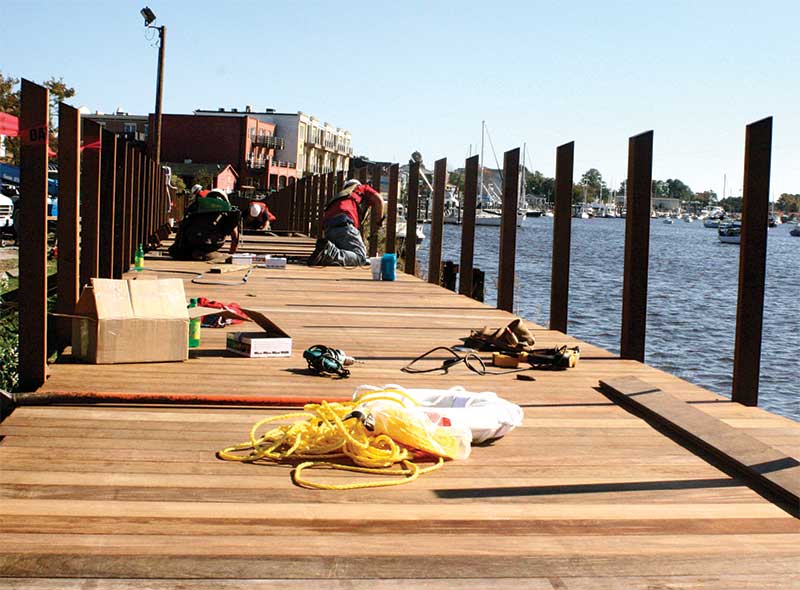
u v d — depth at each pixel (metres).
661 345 16.95
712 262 52.56
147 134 76.69
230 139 77.31
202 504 3.44
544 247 61.97
